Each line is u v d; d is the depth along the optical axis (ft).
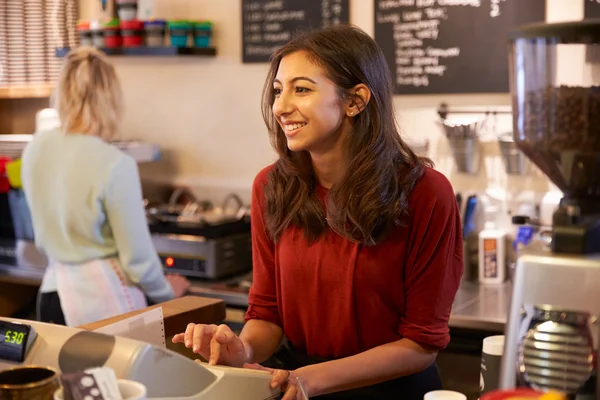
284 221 5.67
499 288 9.59
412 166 5.49
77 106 8.41
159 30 11.51
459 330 8.81
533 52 3.95
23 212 11.60
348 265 5.46
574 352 3.86
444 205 5.41
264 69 11.51
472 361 8.77
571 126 3.86
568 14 9.45
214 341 4.69
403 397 5.65
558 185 4.09
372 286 5.46
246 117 11.76
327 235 5.54
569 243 3.94
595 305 3.81
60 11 13.06
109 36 11.71
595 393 3.84
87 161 8.26
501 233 9.75
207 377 3.82
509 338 4.00
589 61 3.84
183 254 10.45
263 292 6.06
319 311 5.64
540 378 3.92
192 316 5.82
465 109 10.10
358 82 5.23
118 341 3.59
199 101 12.10
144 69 12.51
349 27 5.42
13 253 11.69
